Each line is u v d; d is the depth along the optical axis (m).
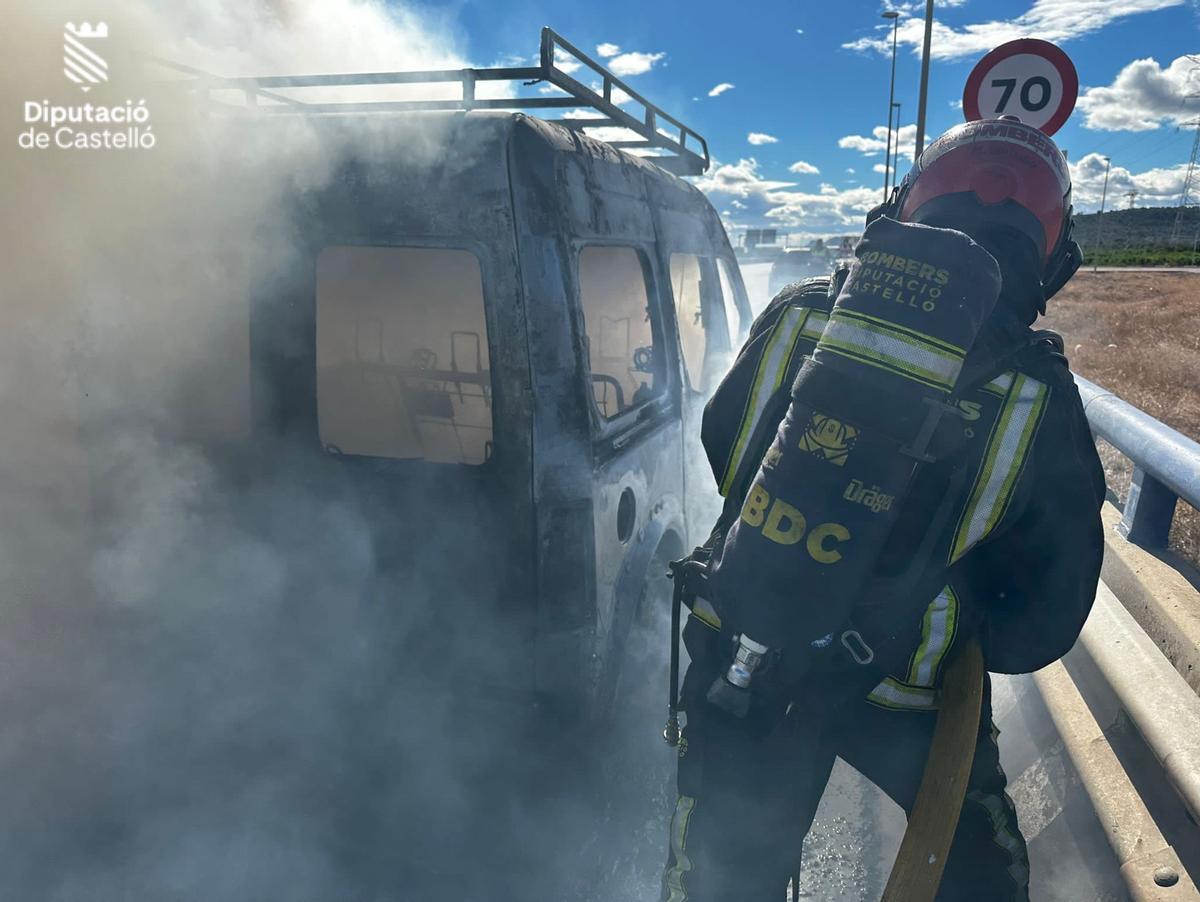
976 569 1.52
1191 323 16.00
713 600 1.44
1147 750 2.34
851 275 1.36
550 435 2.35
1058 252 1.57
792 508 1.31
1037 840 2.47
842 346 1.29
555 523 2.36
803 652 1.39
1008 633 1.56
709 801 1.63
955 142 1.53
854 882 2.52
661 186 3.58
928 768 1.46
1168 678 2.26
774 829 1.58
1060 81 5.00
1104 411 3.19
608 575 2.58
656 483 3.06
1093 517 1.42
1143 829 2.11
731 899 1.61
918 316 1.26
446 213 2.31
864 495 1.28
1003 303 1.41
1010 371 1.36
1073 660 2.94
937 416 1.26
